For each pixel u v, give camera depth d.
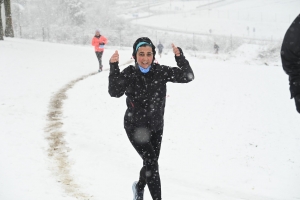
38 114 9.27
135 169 6.30
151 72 3.95
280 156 7.72
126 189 5.34
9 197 4.58
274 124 10.30
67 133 7.90
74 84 14.07
